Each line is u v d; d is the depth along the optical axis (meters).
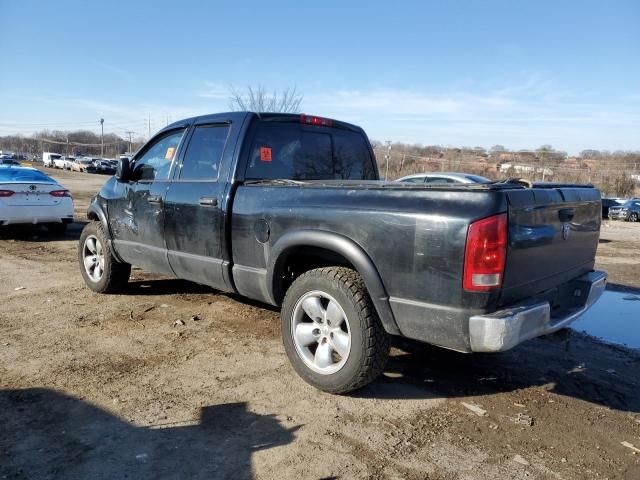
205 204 4.41
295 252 3.87
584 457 2.94
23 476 2.60
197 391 3.61
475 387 3.86
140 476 2.63
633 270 9.38
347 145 5.43
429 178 11.68
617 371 4.28
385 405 3.51
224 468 2.72
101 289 6.01
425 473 2.73
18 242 10.02
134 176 5.52
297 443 2.98
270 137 4.61
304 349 3.75
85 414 3.24
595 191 4.15
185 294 6.12
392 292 3.23
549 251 3.42
